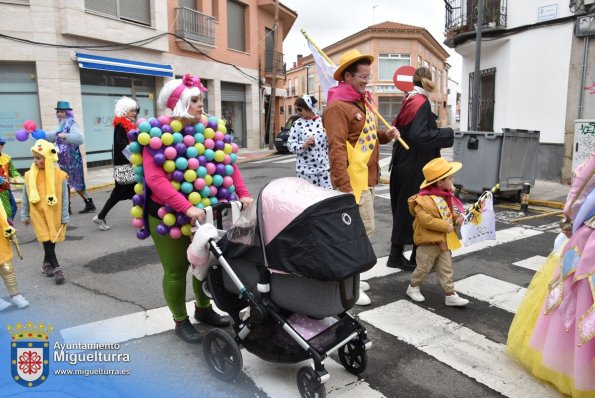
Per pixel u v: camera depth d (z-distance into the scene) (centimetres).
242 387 314
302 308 286
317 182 509
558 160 1095
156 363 342
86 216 835
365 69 407
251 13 2342
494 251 615
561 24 1052
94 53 1414
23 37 1253
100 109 1498
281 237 274
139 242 667
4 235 420
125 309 435
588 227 288
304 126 503
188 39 1819
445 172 420
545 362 307
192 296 464
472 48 1325
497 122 1262
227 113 2291
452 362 347
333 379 325
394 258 550
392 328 400
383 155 2066
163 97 332
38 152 485
